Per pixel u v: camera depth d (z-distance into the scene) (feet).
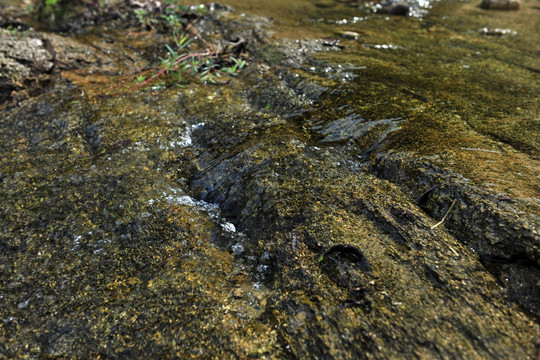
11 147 1.86
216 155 1.69
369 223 1.26
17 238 1.36
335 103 1.95
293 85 2.18
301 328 1.01
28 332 1.09
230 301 1.13
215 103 2.05
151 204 1.47
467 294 1.02
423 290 1.04
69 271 1.25
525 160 1.42
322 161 1.57
